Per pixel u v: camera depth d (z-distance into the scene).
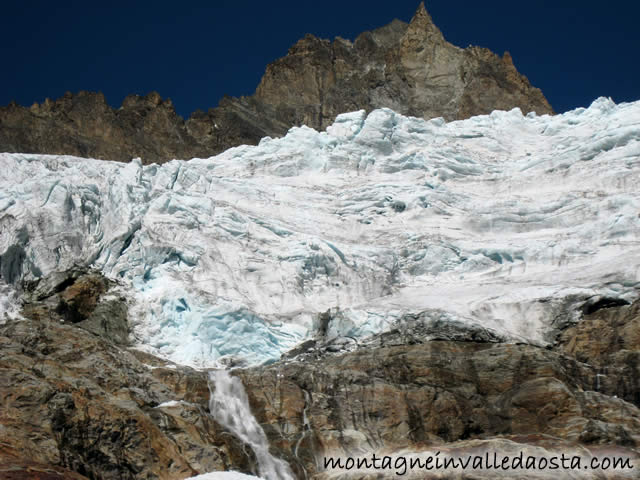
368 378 36.38
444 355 37.78
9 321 37.22
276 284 44.06
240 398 35.56
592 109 61.66
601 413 34.84
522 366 36.91
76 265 42.06
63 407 30.88
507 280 45.62
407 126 59.38
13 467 27.80
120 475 30.45
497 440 32.84
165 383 35.50
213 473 29.75
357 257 45.91
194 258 43.69
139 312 40.81
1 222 41.78
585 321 40.41
